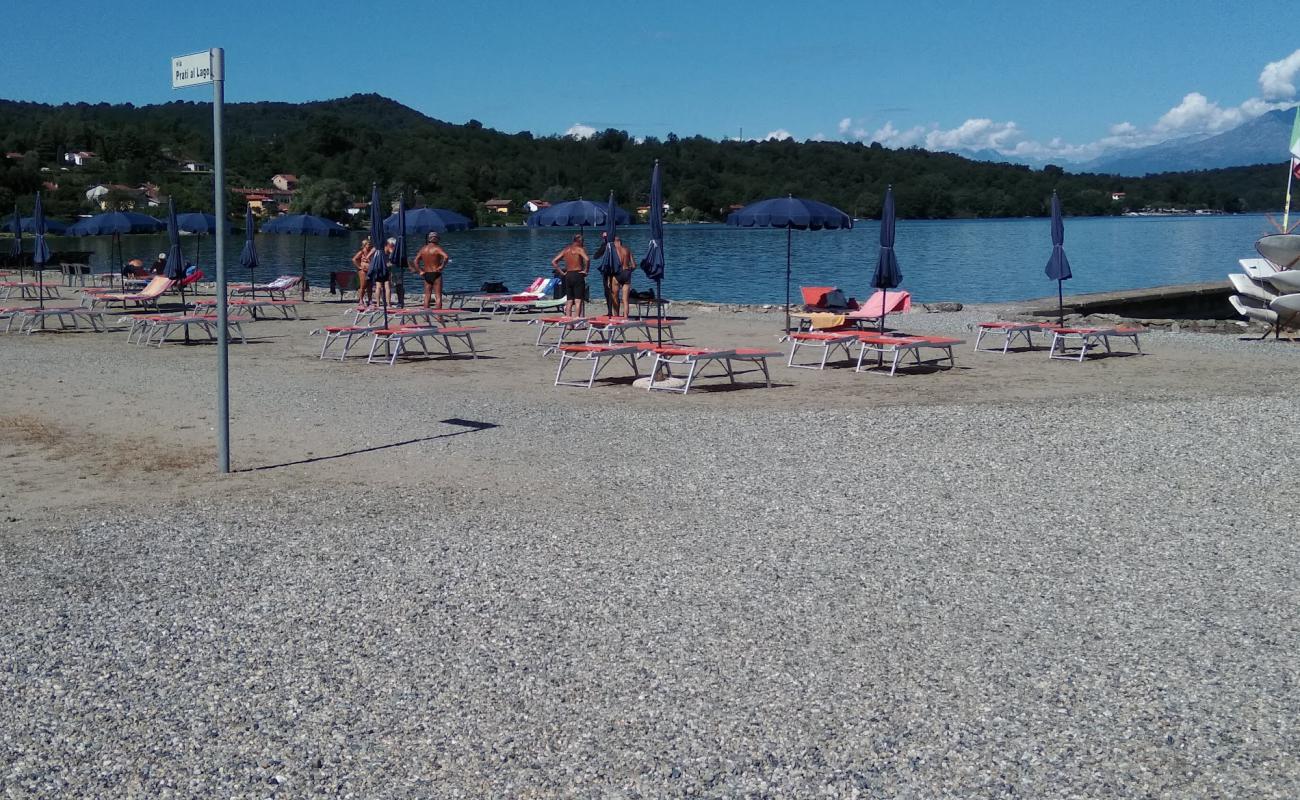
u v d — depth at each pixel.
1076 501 6.75
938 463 7.79
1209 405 9.76
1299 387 10.99
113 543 6.07
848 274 38.22
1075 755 3.54
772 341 16.05
